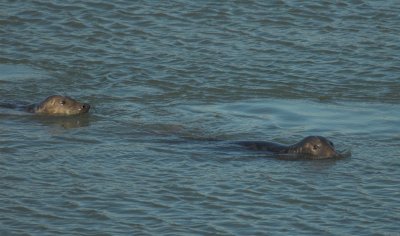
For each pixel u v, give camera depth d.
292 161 58.50
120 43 84.81
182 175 56.06
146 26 88.19
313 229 48.84
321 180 55.38
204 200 52.34
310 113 69.31
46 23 88.75
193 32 87.06
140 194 53.03
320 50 83.06
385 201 52.41
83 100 72.38
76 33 86.81
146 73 78.44
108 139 63.06
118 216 50.16
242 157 59.22
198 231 48.41
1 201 51.69
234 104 71.62
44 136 63.50
